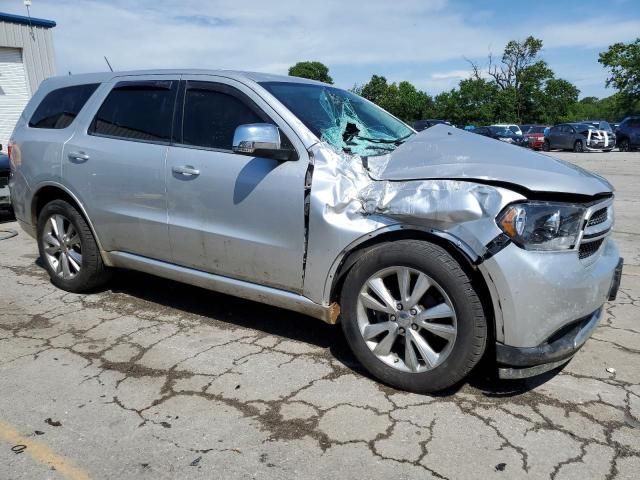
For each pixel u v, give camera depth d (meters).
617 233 6.93
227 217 3.42
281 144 3.27
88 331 3.86
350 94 4.28
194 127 3.65
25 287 4.81
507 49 62.00
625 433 2.65
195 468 2.41
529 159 3.05
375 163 3.18
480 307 2.72
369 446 2.55
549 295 2.63
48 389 3.07
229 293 3.62
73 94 4.45
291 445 2.57
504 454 2.49
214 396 2.99
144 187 3.80
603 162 18.56
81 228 4.29
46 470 2.40
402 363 3.02
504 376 2.78
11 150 4.75
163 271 3.91
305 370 3.28
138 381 3.15
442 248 2.79
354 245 3.00
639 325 3.92
